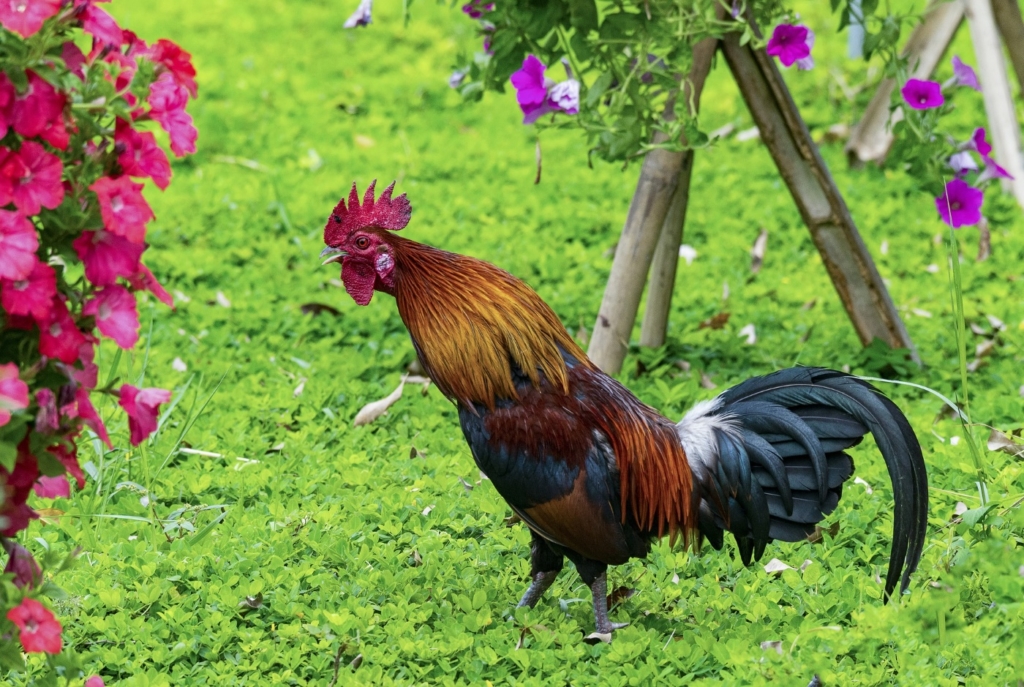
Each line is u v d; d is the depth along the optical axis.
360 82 14.57
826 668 4.51
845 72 13.99
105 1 3.61
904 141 7.55
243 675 4.86
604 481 4.86
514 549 5.89
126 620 5.02
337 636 4.96
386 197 5.09
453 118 13.64
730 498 5.00
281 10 17.12
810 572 5.39
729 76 14.47
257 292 9.45
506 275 5.03
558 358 4.96
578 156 12.48
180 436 6.74
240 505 6.28
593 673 4.86
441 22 16.53
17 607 3.34
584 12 6.60
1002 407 7.35
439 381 5.02
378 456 6.98
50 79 3.27
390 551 5.67
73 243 3.48
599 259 10.09
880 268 9.89
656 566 5.73
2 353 3.52
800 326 8.97
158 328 8.73
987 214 10.73
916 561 4.71
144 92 3.46
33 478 3.51
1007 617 4.91
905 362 8.02
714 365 8.33
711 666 4.86
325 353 8.50
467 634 5.03
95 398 7.37
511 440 4.84
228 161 12.35
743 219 10.91
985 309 8.93
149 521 6.00
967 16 9.63
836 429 4.95
